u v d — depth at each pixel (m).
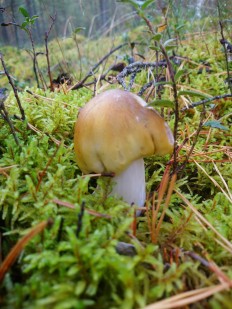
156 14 0.38
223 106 0.23
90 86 0.27
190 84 0.24
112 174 0.12
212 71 0.27
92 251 0.10
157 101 0.12
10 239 0.12
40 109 0.19
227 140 0.20
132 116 0.12
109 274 0.10
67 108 0.20
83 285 0.09
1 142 0.17
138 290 0.10
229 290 0.10
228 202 0.15
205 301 0.10
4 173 0.14
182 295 0.09
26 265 0.10
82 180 0.12
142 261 0.10
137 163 0.14
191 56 0.29
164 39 0.29
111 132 0.12
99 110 0.12
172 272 0.10
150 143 0.12
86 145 0.12
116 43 0.46
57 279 0.10
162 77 0.25
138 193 0.14
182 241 0.12
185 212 0.14
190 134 0.20
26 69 0.41
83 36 0.63
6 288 0.09
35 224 0.11
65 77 0.28
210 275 0.11
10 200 0.13
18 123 0.17
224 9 0.29
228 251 0.12
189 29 0.36
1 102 0.15
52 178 0.13
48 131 0.18
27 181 0.12
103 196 0.13
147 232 0.13
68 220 0.12
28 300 0.09
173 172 0.15
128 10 0.55
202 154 0.18
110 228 0.11
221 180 0.17
